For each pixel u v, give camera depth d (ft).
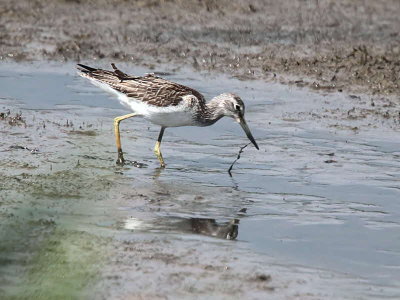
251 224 39.47
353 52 69.77
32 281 31.22
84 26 77.15
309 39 75.77
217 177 46.24
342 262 35.60
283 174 47.09
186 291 31.83
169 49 71.72
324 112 58.34
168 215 40.06
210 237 37.58
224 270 33.91
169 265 34.06
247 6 85.61
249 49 72.49
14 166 45.50
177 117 47.93
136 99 48.11
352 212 41.70
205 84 63.36
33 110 56.03
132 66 67.10
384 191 44.83
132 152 49.75
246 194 43.70
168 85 47.98
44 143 49.83
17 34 73.31
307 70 67.05
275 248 36.73
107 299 30.68
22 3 82.58
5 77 62.85
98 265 33.50
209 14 83.35
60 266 32.94
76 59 68.08
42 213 38.75
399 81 64.34
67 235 36.22
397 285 33.50
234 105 48.85
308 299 31.73
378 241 38.11
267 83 64.28
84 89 61.36
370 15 85.35
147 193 42.96
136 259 34.40
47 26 76.48
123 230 37.65
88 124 54.13
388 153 51.06
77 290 29.73
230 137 53.42
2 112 54.80
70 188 42.78
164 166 47.70
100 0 85.15
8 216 37.96
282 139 53.01
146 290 31.65
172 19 81.20
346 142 52.80
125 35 74.90
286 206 42.19
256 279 33.22
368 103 60.44
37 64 66.39
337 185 45.60
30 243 34.83
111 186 43.65
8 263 32.78
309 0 90.12
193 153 50.26
